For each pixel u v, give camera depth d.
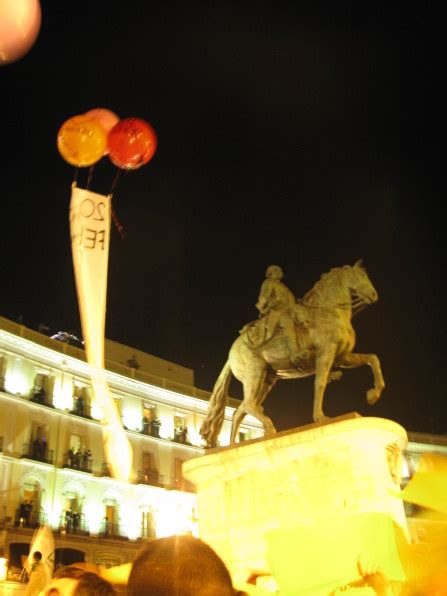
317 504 7.41
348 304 9.02
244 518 7.82
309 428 7.90
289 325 8.97
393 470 7.71
